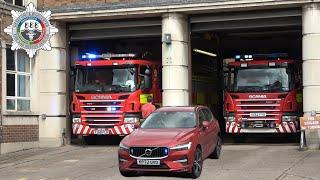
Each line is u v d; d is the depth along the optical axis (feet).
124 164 43.42
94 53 80.48
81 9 70.44
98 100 68.23
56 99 72.38
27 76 71.10
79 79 69.21
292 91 68.74
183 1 66.85
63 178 45.52
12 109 67.97
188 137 43.80
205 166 49.47
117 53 71.56
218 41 83.87
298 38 86.12
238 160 53.36
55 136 72.02
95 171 48.80
